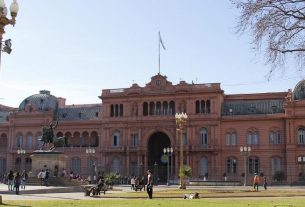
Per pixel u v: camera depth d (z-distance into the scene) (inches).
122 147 4726.9
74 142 5073.8
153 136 4805.6
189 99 4591.5
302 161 4210.1
